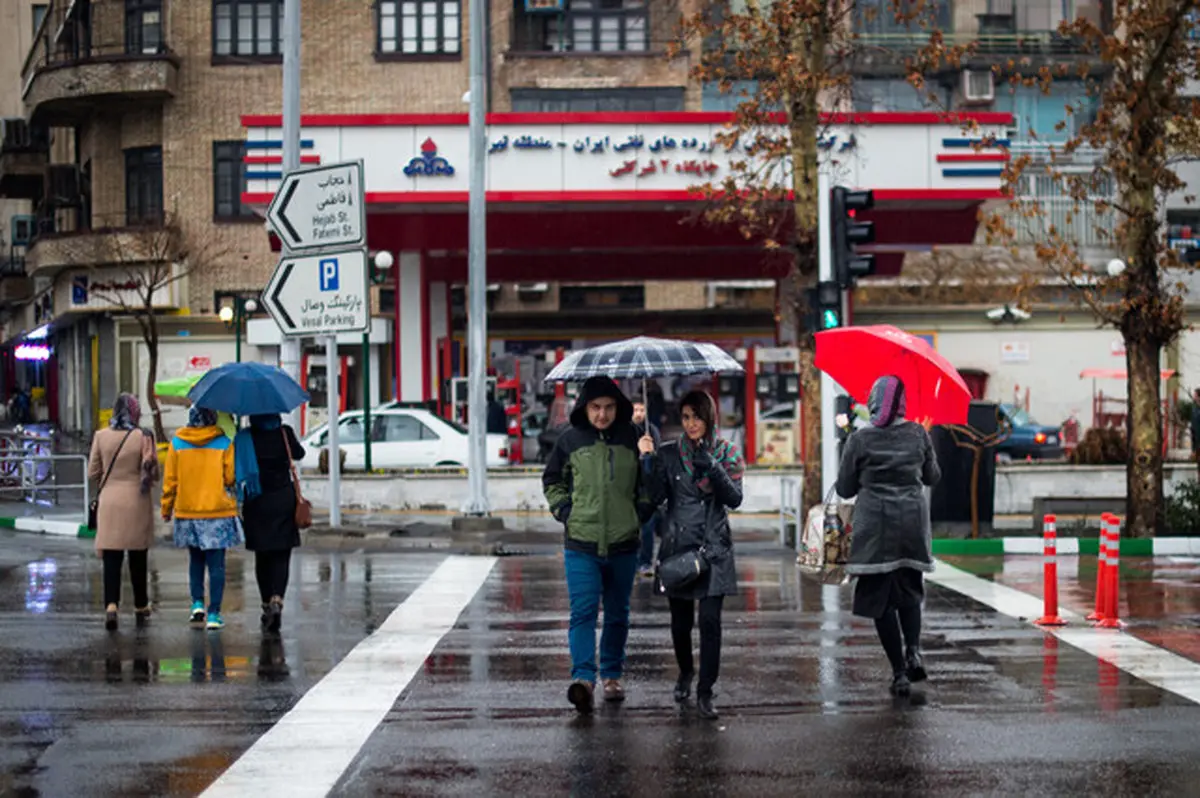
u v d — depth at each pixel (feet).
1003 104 227.61
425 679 48.34
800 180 99.45
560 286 230.27
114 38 231.30
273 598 58.49
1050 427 183.62
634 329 224.94
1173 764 37.14
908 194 137.39
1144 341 95.50
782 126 135.85
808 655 53.26
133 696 45.57
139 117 233.14
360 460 135.64
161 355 222.89
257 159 138.41
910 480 46.09
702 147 137.49
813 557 49.65
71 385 251.80
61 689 46.70
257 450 58.18
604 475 43.86
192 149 230.48
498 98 230.27
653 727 41.45
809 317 92.53
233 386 57.21
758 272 174.81
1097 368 213.25
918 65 106.42
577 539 43.78
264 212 141.49
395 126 136.98
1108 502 110.42
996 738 39.96
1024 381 213.46
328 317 95.04
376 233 144.56
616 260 175.52
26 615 62.69
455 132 136.87
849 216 92.38
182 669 50.11
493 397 155.43
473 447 103.60
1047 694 46.01
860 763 37.24
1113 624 59.72
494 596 68.80
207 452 58.54
